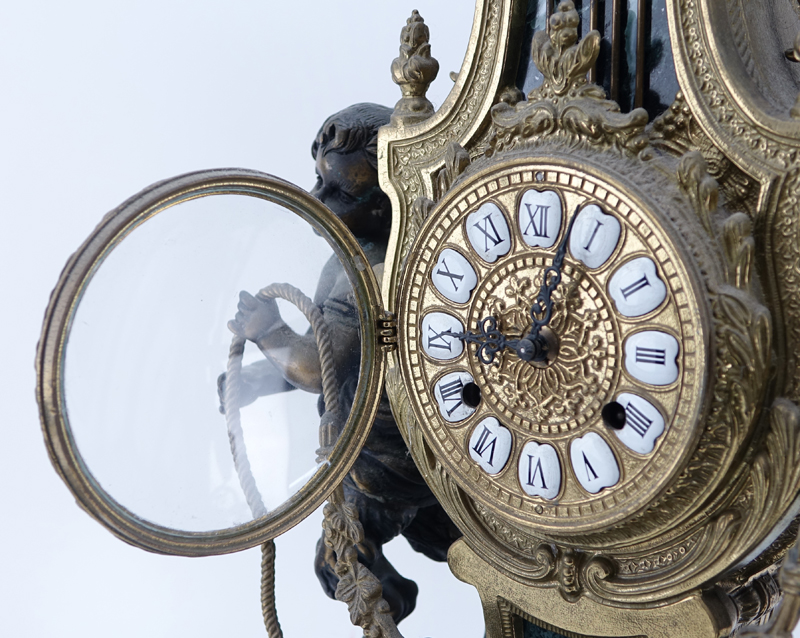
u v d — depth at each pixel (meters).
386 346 0.97
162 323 0.82
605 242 0.78
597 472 0.82
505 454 0.89
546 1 0.92
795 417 0.74
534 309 0.83
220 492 0.88
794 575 0.69
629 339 0.78
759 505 0.78
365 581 1.02
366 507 1.24
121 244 0.77
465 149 0.99
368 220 1.26
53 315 0.73
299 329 0.92
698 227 0.76
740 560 0.80
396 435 1.22
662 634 0.86
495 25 0.94
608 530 0.86
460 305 0.90
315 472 0.94
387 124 1.19
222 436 0.88
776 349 0.77
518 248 0.84
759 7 0.84
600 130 0.81
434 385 0.94
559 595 0.94
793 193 0.75
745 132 0.77
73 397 0.75
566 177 0.80
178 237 0.81
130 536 0.81
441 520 1.34
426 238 0.92
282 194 0.87
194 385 0.85
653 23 0.85
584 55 0.82
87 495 0.77
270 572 0.97
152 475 0.82
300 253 0.91
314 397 0.94
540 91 0.87
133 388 0.80
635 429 0.79
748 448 0.78
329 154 1.23
